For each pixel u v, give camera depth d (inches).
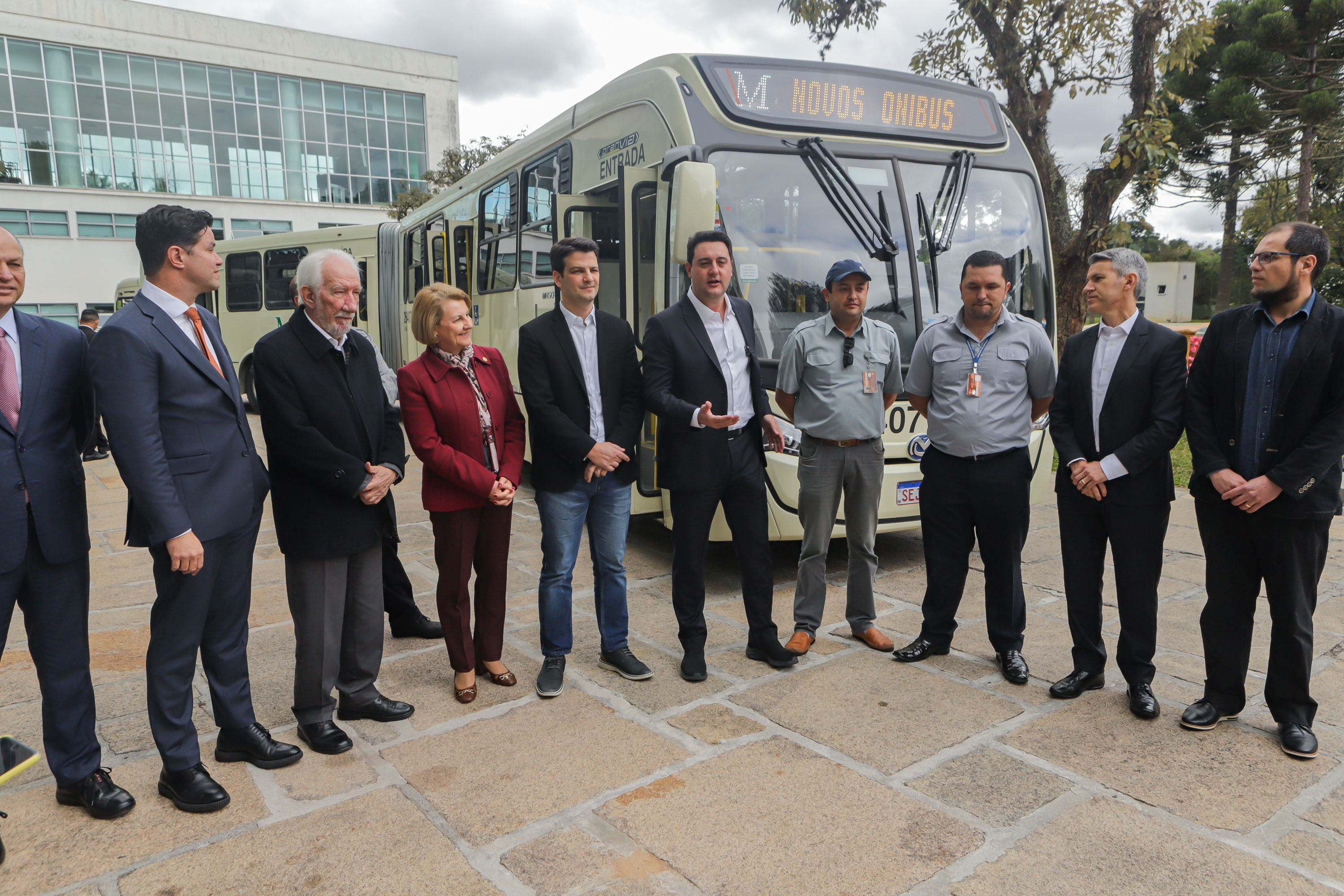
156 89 1195.9
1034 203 220.8
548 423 134.6
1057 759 116.4
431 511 135.3
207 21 1216.2
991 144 216.1
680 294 186.2
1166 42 346.0
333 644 121.6
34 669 153.5
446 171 1040.2
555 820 102.8
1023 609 147.6
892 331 155.9
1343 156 780.6
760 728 126.8
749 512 147.3
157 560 105.0
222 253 602.9
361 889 90.4
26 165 1128.2
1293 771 112.7
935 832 99.3
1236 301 1740.9
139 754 121.3
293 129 1301.7
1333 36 815.7
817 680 144.6
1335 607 178.7
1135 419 129.1
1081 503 136.1
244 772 115.3
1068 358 137.3
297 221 1318.9
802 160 195.2
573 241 136.2
